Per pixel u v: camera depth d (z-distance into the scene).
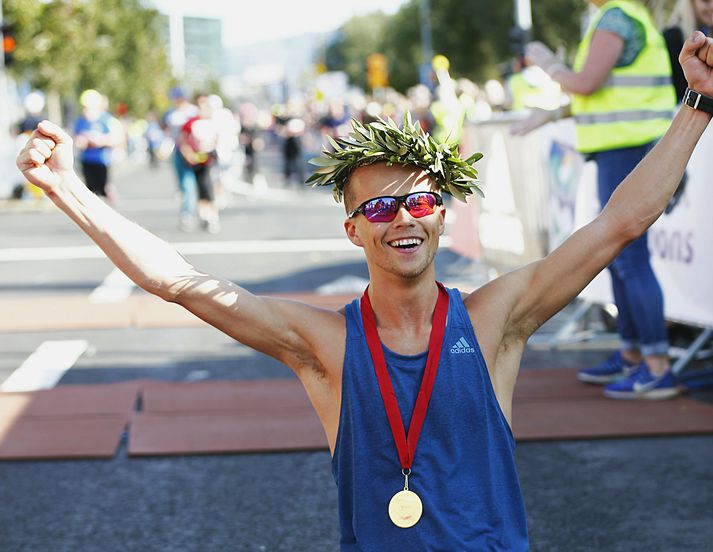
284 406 6.24
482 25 46.06
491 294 2.62
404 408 2.52
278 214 19.55
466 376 2.53
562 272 2.61
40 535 4.40
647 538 4.27
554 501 4.70
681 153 2.59
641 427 5.68
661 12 7.47
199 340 8.41
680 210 6.66
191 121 16.33
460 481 2.50
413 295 2.56
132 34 54.41
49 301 10.24
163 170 41.94
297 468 5.20
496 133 9.62
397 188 2.53
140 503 4.75
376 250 2.54
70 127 43.88
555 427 5.71
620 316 6.51
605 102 5.91
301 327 2.62
